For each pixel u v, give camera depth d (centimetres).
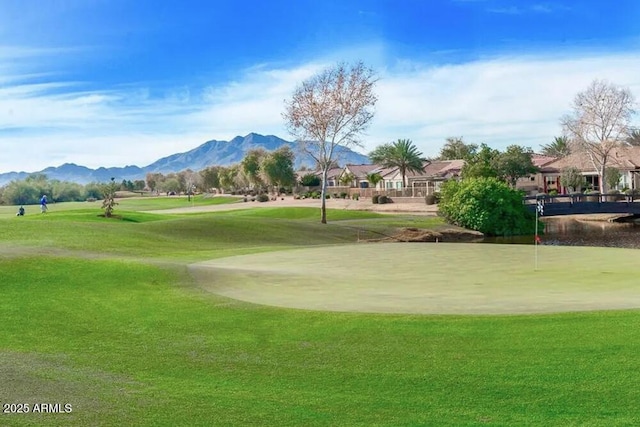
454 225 5644
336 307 1314
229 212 7481
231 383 880
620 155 9475
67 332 1180
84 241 2952
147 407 794
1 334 1167
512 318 1138
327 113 5684
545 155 13438
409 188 10569
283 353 1012
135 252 2742
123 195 18525
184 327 1198
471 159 9819
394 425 726
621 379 831
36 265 1808
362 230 4938
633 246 4281
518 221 5434
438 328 1100
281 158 14350
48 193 14138
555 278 1748
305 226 4794
